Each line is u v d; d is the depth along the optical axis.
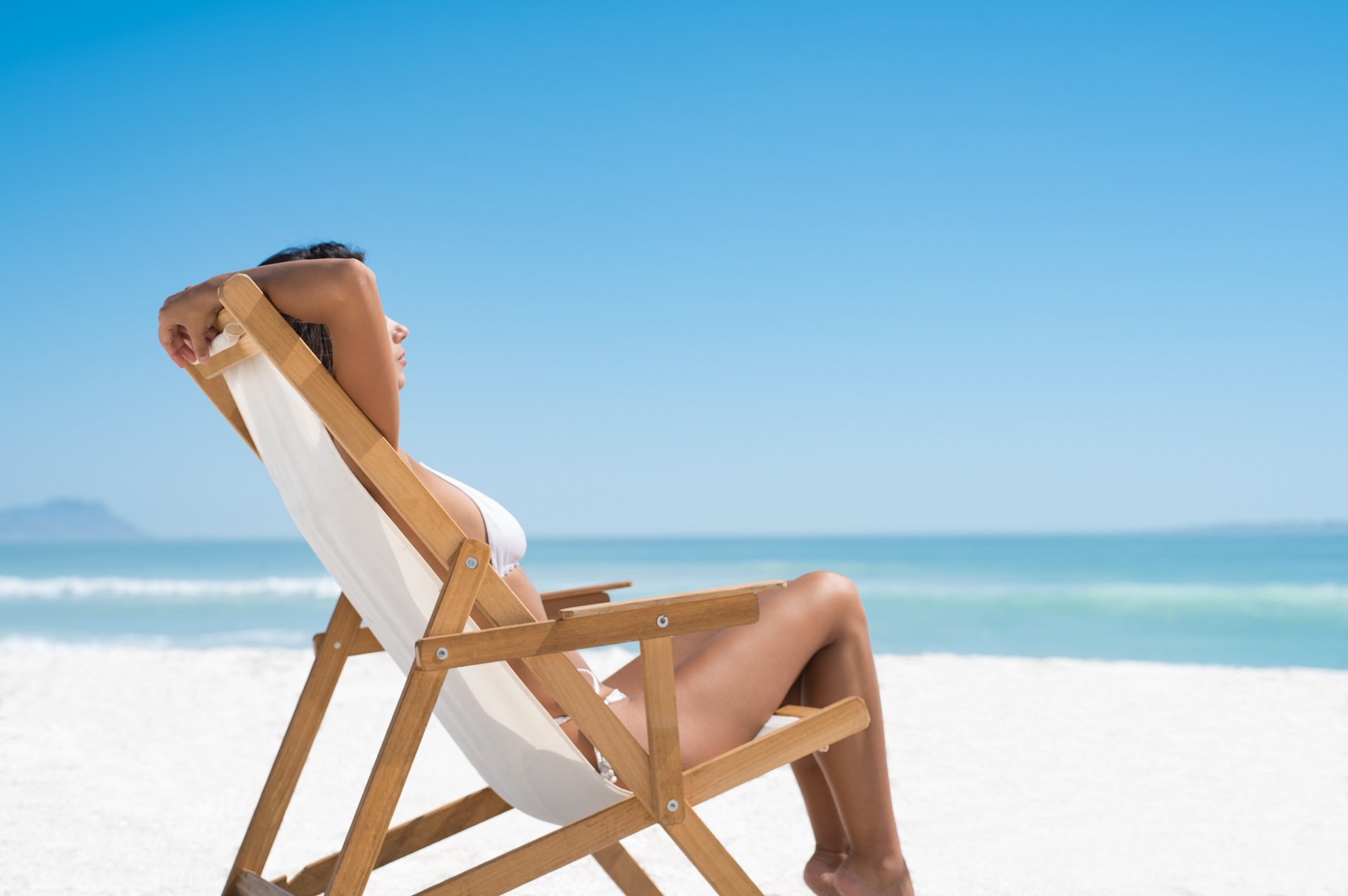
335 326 1.30
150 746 4.62
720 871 1.51
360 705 5.71
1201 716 5.55
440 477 1.61
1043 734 5.04
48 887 2.62
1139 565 35.09
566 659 1.42
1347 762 4.40
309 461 1.43
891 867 1.78
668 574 43.56
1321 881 2.74
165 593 25.59
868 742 1.77
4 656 8.38
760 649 1.70
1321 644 15.63
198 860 2.91
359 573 1.50
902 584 28.77
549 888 2.65
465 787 3.93
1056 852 3.05
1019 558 40.62
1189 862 2.94
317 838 3.22
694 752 1.59
